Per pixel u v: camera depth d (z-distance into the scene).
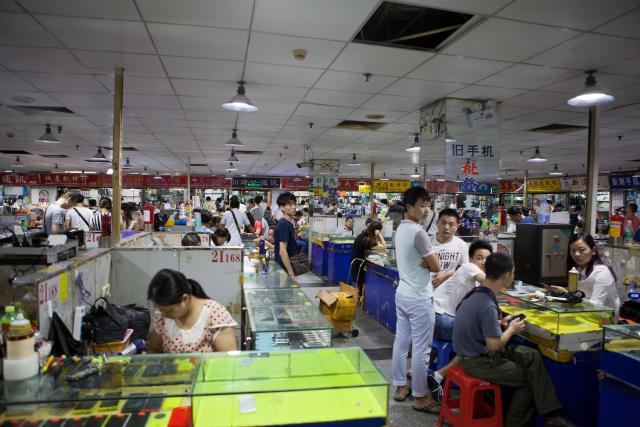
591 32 3.12
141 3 2.76
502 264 2.64
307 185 19.36
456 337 2.77
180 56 3.77
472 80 4.36
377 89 4.75
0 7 2.83
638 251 4.53
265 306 3.07
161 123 7.02
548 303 2.93
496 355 2.60
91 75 4.36
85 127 7.45
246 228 8.38
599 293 3.13
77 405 1.53
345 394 1.72
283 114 6.19
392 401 3.22
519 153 10.08
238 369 1.79
